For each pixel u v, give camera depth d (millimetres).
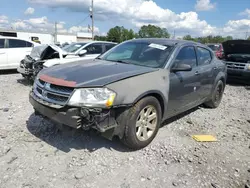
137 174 2920
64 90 3055
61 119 3029
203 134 4223
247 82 9438
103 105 2934
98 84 2990
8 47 10133
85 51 8023
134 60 4156
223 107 6125
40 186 2615
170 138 3947
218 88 5832
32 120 4395
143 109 3375
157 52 4164
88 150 3389
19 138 3656
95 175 2854
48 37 48219
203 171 3062
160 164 3158
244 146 3871
